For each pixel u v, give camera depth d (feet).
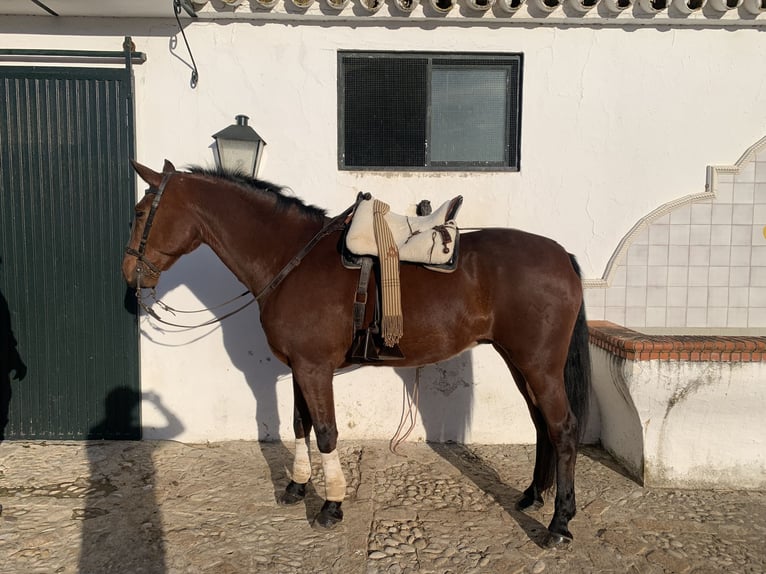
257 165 12.59
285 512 10.02
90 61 12.84
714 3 12.32
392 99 13.21
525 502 10.16
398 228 9.35
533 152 13.08
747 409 10.60
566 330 9.11
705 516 9.90
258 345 13.20
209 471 11.71
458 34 12.87
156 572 8.27
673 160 13.08
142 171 9.74
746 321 13.29
